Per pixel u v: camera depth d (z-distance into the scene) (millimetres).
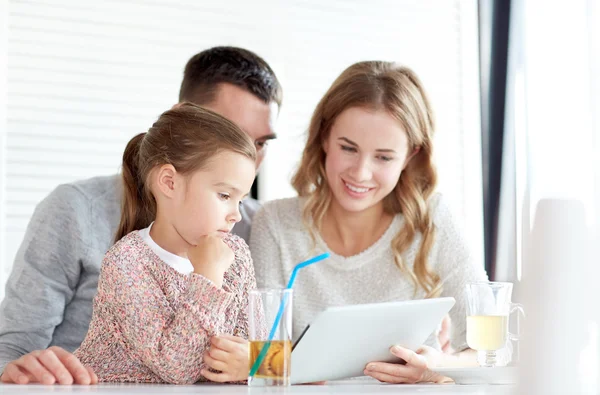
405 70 2162
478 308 1531
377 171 2053
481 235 3455
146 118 3145
